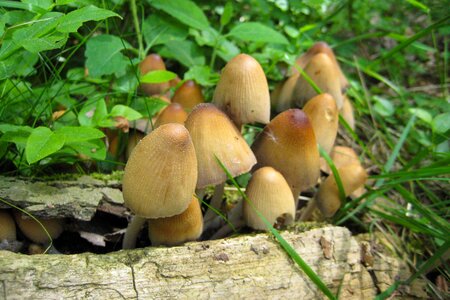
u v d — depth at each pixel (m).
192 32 0.27
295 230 0.19
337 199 0.21
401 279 0.19
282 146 0.18
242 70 0.18
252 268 0.17
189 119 0.17
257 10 0.32
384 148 0.29
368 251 0.19
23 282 0.14
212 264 0.16
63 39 0.16
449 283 0.20
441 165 0.20
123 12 0.28
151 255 0.16
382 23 0.38
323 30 0.38
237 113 0.18
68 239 0.19
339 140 0.29
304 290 0.17
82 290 0.15
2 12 0.18
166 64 0.30
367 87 0.37
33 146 0.15
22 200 0.17
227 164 0.17
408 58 0.40
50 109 0.19
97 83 0.23
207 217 0.20
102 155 0.18
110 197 0.18
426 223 0.21
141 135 0.22
